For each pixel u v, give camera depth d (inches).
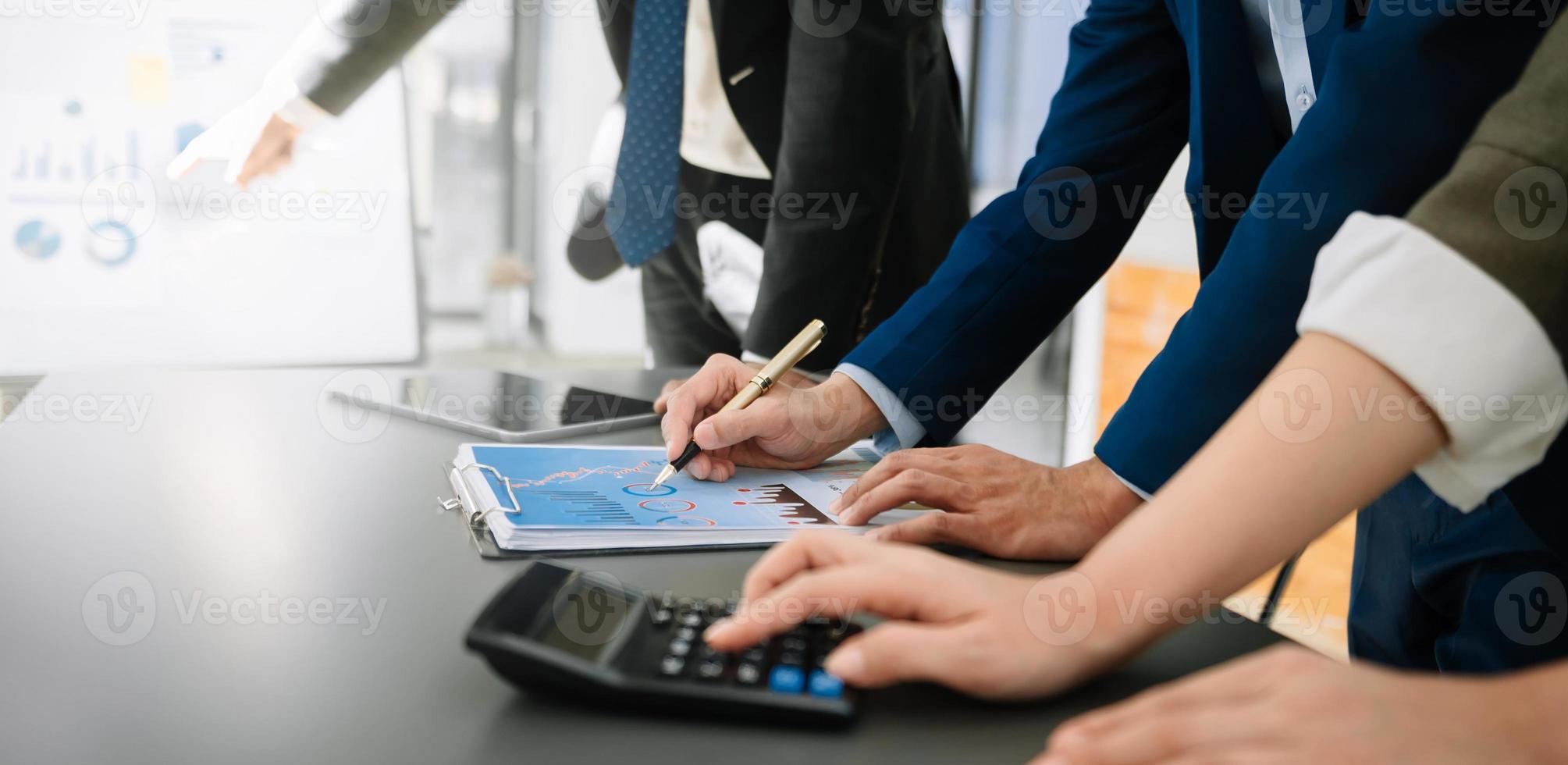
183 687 15.1
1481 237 14.6
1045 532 22.7
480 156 105.8
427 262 105.7
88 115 84.7
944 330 31.3
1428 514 27.5
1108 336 93.9
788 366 29.6
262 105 60.0
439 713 14.6
